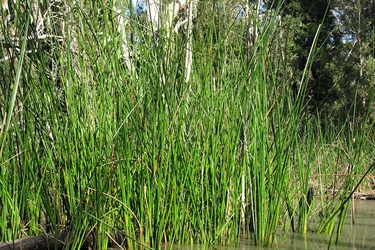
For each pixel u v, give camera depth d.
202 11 2.96
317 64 11.49
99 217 2.47
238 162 2.94
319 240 2.96
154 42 2.71
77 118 2.60
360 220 3.70
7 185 2.58
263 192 2.84
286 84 3.01
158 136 2.67
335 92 10.44
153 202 2.69
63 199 2.67
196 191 2.82
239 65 2.92
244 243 2.90
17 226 2.54
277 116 2.95
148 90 2.69
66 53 2.73
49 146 2.67
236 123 2.90
